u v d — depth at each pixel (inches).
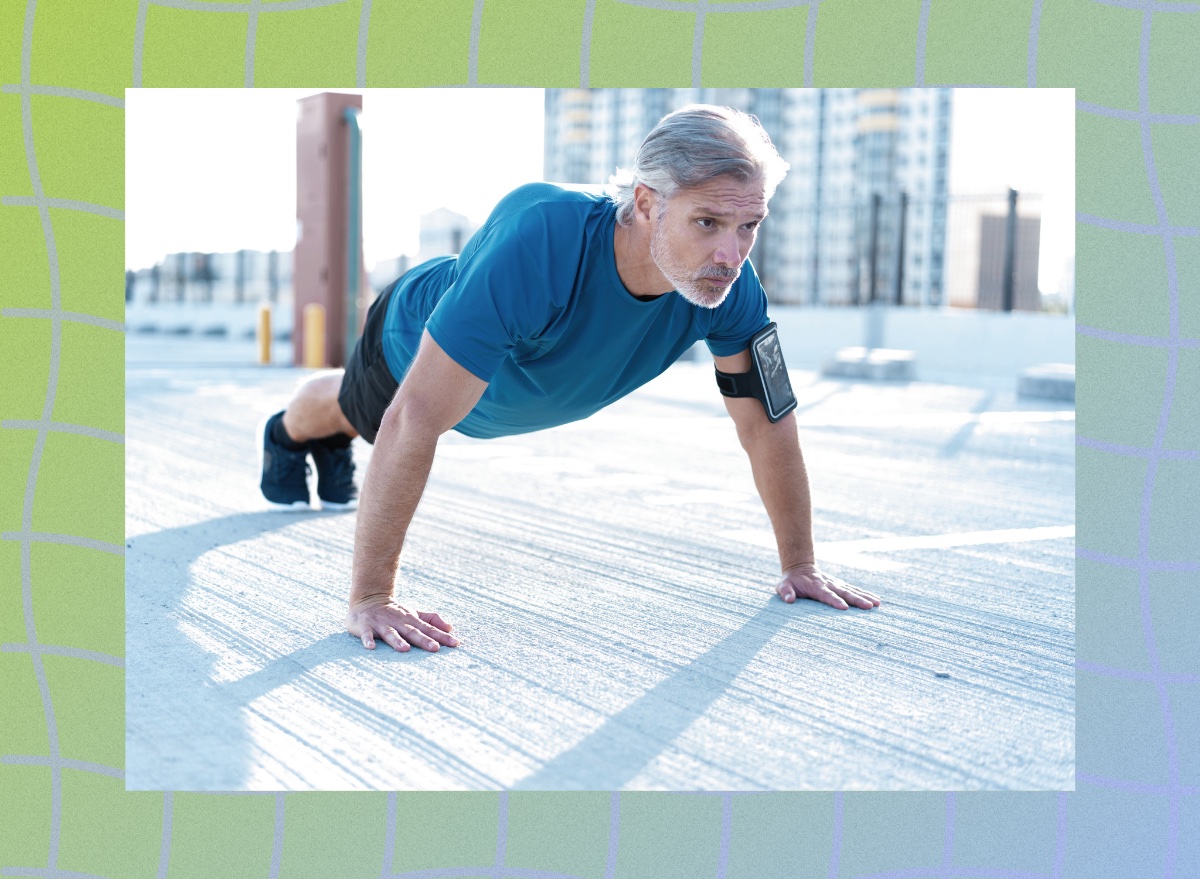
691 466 176.9
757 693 71.8
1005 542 120.5
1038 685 73.8
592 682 73.5
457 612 90.2
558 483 158.7
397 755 61.7
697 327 85.0
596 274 77.6
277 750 62.2
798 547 96.3
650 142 70.9
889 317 418.3
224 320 706.8
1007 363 388.8
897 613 91.0
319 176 406.9
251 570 103.0
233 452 183.9
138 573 101.5
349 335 407.8
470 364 75.3
